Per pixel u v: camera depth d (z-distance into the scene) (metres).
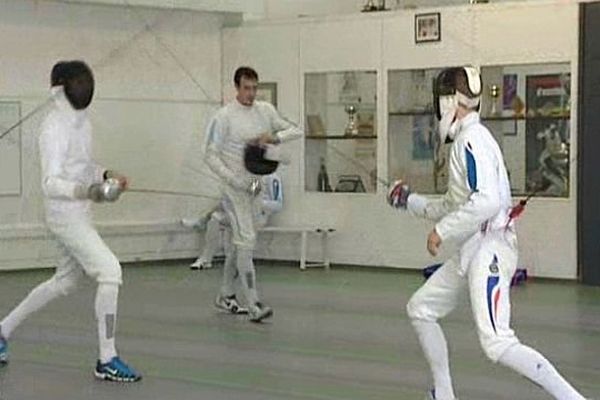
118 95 13.20
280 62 13.40
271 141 8.50
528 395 5.96
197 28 13.81
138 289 10.78
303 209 13.22
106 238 13.12
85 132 6.40
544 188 11.45
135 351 7.38
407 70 12.36
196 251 13.87
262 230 12.97
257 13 13.94
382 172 12.59
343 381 6.36
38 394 6.04
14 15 12.34
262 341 7.76
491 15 11.70
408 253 12.40
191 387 6.21
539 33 11.37
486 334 4.89
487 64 11.75
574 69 11.13
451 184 5.12
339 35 12.88
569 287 10.80
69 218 6.29
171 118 13.67
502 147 11.80
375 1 13.67
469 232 4.91
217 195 13.86
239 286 9.73
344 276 11.88
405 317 8.87
